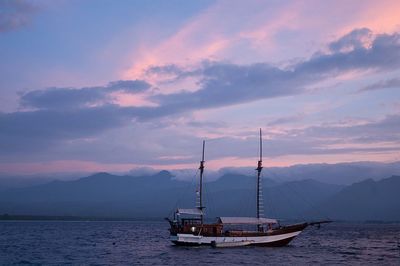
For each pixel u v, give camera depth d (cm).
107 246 13238
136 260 9056
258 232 11288
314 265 8425
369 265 8656
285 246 11906
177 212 11556
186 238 10981
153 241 16125
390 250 12531
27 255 10150
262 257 9425
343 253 11200
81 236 19462
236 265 8212
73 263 8600
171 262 8644
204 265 8212
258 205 12106
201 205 11925
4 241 15275
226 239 11094
